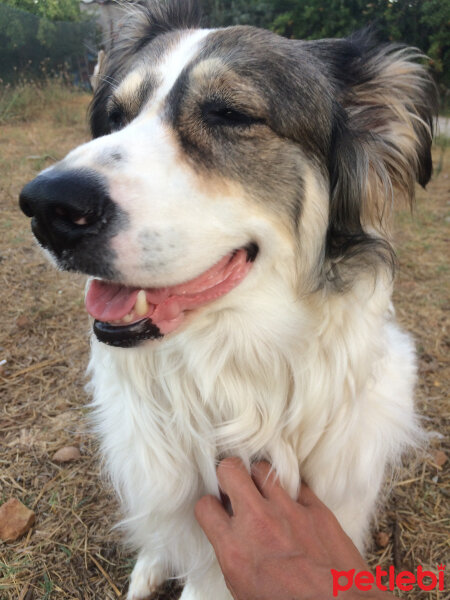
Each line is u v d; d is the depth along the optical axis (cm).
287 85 32
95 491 43
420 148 36
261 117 31
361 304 32
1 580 36
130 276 27
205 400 32
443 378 58
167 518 34
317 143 33
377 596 25
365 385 33
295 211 32
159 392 33
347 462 34
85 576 37
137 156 28
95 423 45
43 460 46
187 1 43
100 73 44
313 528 29
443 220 107
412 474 46
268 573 25
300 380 32
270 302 31
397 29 241
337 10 270
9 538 38
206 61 31
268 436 32
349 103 35
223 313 31
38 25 213
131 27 44
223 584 35
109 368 34
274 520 28
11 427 49
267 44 33
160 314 29
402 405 37
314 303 32
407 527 42
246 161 31
